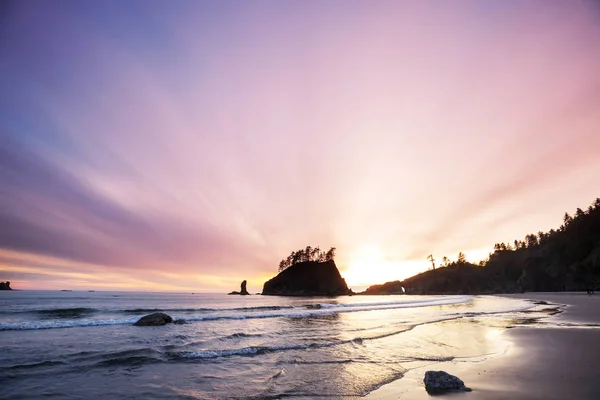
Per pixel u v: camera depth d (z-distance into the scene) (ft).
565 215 448.24
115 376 32.48
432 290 503.20
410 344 49.55
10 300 182.29
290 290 489.67
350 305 167.22
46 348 46.73
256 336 59.98
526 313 102.12
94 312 113.91
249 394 26.63
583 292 265.34
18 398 25.82
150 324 76.28
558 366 31.96
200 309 132.57
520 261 457.68
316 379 30.78
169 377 32.14
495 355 38.65
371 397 24.97
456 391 24.79
